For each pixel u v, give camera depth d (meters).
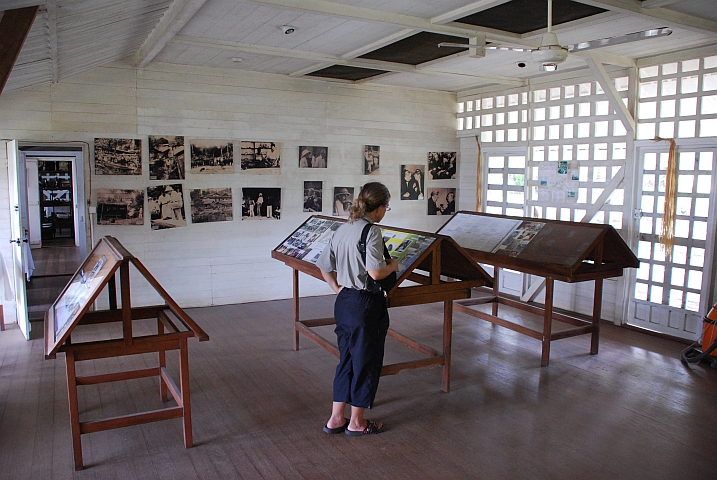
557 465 3.25
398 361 5.07
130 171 6.42
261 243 7.29
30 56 4.25
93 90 6.18
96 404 4.06
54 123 6.04
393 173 8.16
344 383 3.58
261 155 7.13
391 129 8.07
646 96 6.01
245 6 4.20
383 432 3.66
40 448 3.41
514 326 5.24
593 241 4.75
